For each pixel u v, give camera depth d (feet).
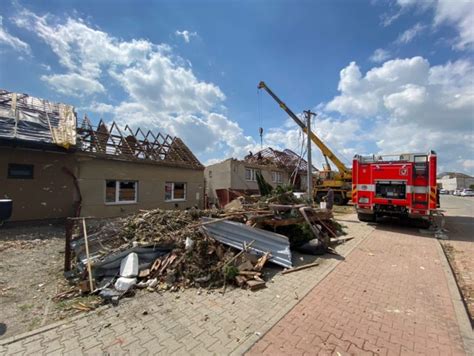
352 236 28.66
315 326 10.36
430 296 13.33
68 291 13.26
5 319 10.70
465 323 10.76
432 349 9.03
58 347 8.90
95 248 17.39
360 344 9.24
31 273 15.87
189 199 48.39
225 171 75.66
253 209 24.58
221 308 11.81
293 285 14.64
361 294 13.48
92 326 10.21
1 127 29.43
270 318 10.93
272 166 90.89
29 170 31.17
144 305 12.04
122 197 38.60
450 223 40.55
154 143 47.60
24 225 30.40
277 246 18.71
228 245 18.31
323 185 77.71
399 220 40.86
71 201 34.06
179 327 10.20
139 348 8.89
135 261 15.39
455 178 270.26
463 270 18.25
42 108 37.93
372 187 35.06
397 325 10.55
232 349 8.84
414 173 31.94
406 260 19.81
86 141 36.91
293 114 66.80
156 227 19.79
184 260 15.99
